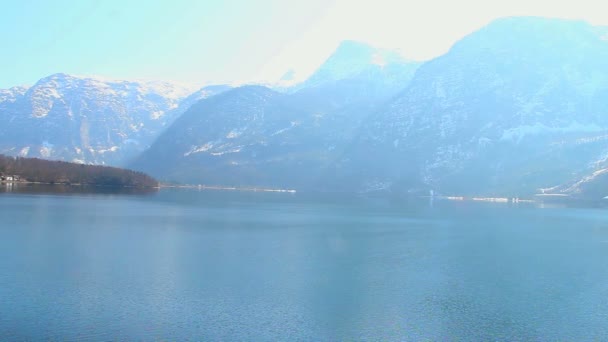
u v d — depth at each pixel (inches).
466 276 2947.8
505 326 2105.1
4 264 2869.1
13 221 4746.6
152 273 2773.1
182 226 5017.2
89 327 1934.1
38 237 3850.9
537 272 3095.5
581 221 6835.6
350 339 1920.5
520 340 1966.0
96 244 3641.7
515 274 3029.0
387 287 2642.7
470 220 6737.2
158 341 1834.4
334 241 4232.3
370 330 2011.6
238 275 2795.3
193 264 3048.7
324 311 2209.6
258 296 2395.4
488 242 4426.7
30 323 1953.7
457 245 4180.6
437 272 3038.9
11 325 1927.9
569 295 2568.9
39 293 2322.8
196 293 2409.0
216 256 3341.5
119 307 2166.6
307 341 1883.6
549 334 2031.3
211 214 6574.8
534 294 2576.3
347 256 3503.9
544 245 4291.3
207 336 1893.5
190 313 2123.5
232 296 2379.4
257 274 2839.6
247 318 2090.3
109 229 4510.3
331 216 6899.6
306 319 2103.8
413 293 2541.8
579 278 2942.9
